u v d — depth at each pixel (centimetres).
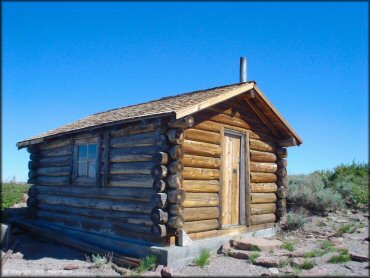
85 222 966
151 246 761
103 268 743
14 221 1200
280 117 1017
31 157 1205
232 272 699
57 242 989
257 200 1013
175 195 754
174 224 752
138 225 819
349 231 1011
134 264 745
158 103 1039
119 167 880
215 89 991
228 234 909
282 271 683
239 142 988
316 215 1245
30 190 1195
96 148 977
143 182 817
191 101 835
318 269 685
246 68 1152
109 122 852
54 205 1104
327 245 858
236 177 970
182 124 760
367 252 798
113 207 882
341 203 1276
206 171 855
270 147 1091
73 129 976
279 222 1102
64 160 1080
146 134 828
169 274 670
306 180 1522
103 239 873
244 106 998
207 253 767
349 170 1688
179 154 771
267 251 825
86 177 1000
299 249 848
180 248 751
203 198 843
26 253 885
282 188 1109
